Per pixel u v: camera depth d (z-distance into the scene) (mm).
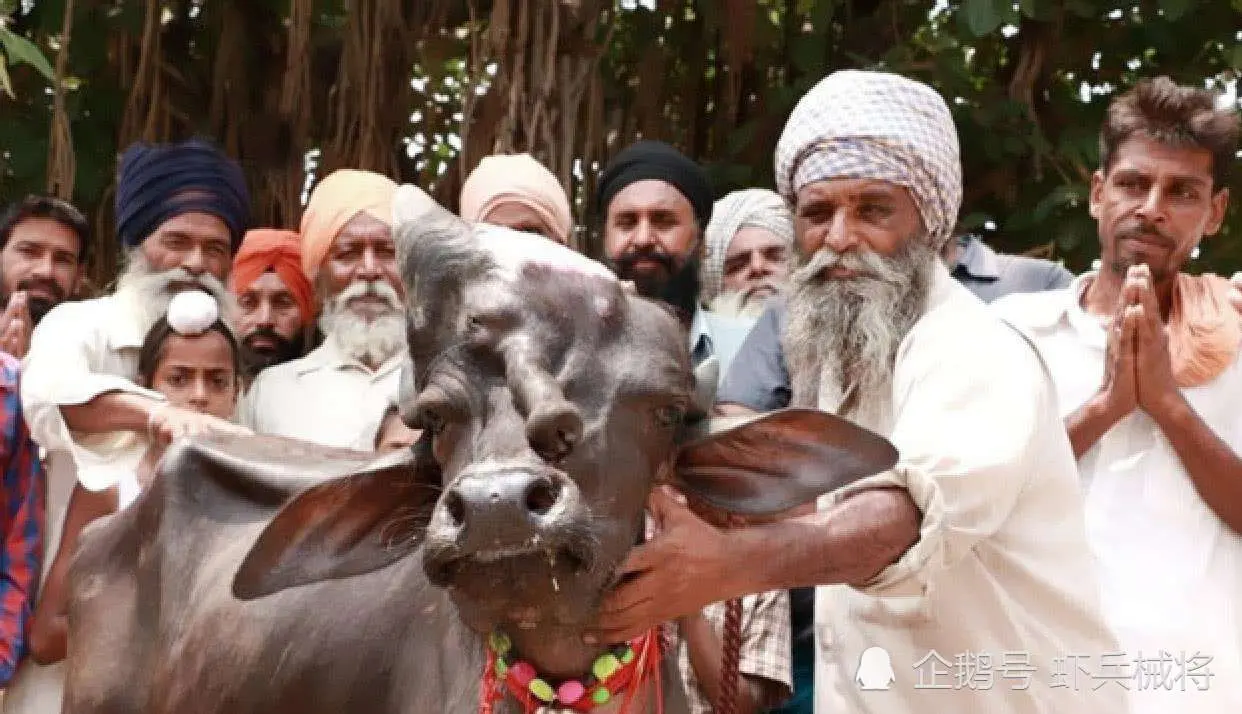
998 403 4852
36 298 7656
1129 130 6082
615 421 4355
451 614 4930
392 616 5180
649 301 4645
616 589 4348
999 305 6172
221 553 5832
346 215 7207
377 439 6469
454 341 4383
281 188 10227
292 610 5453
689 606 4391
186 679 5664
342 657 5234
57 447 6387
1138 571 5723
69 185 9758
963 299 5223
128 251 7422
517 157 7312
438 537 3980
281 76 10391
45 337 6883
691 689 5785
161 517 5996
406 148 10703
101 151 10227
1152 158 6027
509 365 4277
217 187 7402
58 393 6434
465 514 3941
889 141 5160
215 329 6883
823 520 4512
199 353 6836
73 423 6504
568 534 3998
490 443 4215
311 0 10102
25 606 6383
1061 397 5977
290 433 7043
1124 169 6062
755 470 4648
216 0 10398
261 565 4668
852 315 5180
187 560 5906
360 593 5328
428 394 4367
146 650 5914
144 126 10211
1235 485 5680
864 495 4602
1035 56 10062
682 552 4340
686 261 7277
